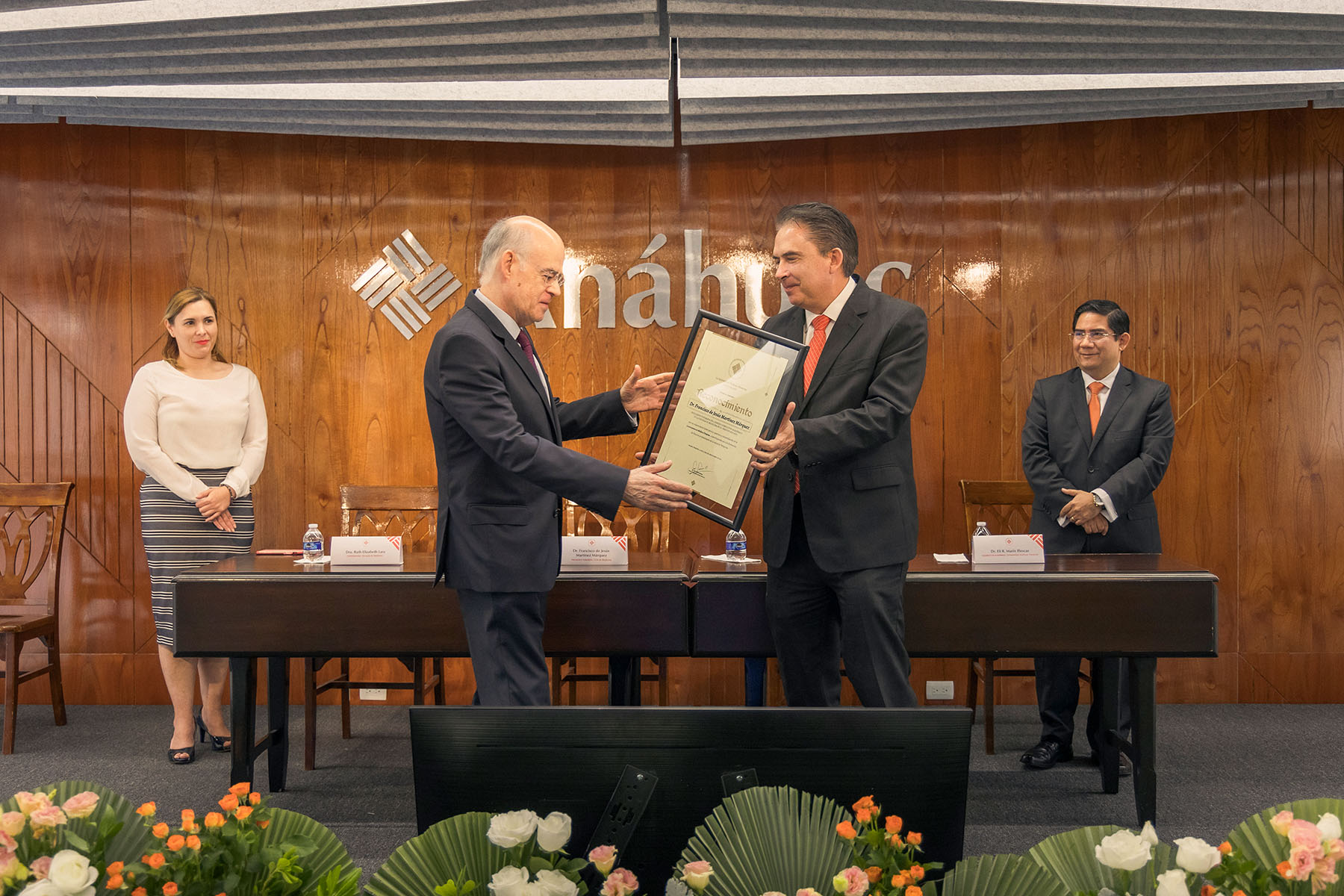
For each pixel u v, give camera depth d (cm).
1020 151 483
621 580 298
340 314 489
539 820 96
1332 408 478
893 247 486
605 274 489
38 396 487
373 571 299
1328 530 479
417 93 419
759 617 296
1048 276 483
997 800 338
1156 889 88
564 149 488
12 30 367
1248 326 480
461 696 491
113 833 99
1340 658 479
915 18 357
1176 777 364
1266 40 375
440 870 99
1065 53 386
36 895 84
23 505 447
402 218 489
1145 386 378
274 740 349
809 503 246
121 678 486
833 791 117
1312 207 477
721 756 117
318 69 402
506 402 226
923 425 487
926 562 317
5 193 486
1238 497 480
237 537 409
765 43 382
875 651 243
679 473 235
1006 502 433
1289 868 86
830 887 97
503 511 230
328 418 489
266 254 489
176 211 487
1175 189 479
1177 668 481
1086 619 288
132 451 400
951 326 486
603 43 378
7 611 469
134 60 393
